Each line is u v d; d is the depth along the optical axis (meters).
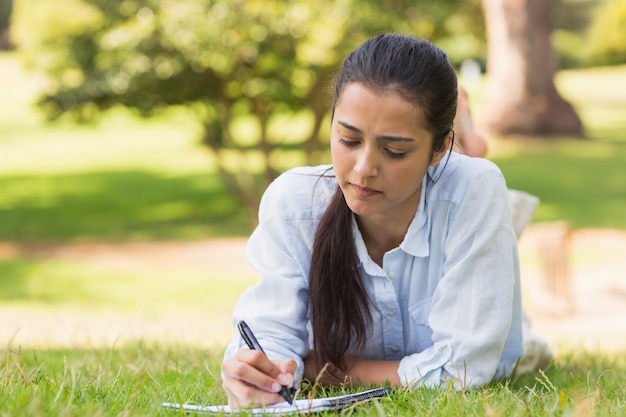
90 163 26.14
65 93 14.91
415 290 3.42
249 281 14.17
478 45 25.83
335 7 13.84
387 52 2.87
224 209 20.06
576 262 14.48
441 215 3.33
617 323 10.30
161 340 6.21
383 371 3.37
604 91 35.31
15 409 2.69
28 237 17.94
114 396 3.08
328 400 2.95
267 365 2.96
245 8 13.82
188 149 27.52
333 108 2.98
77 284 13.99
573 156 23.67
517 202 4.34
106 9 14.21
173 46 13.97
